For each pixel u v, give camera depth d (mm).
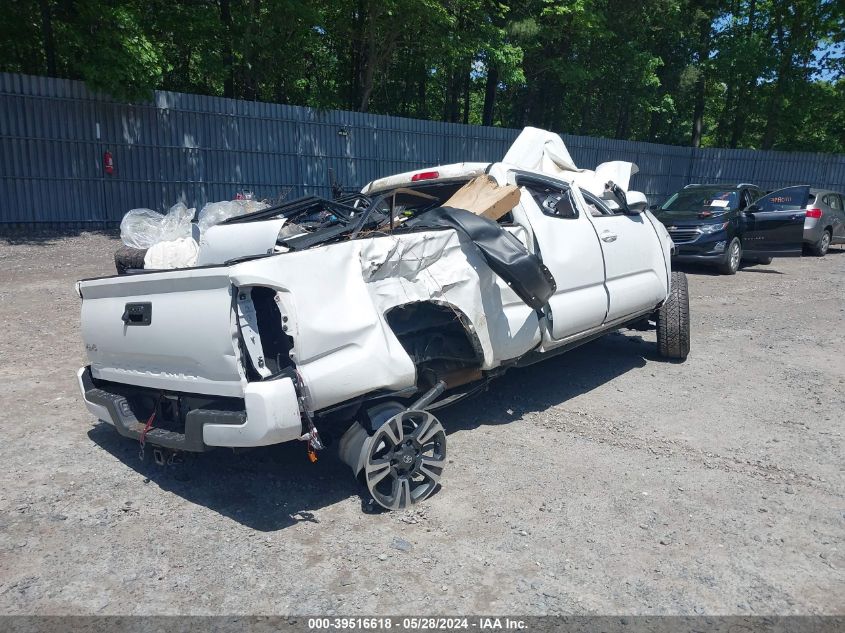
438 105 32469
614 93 27922
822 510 3748
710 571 3166
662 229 6887
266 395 3189
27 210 13914
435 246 4055
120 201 15086
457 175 5180
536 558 3270
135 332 3787
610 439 4758
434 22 19234
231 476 4195
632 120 32531
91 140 14500
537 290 4297
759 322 8508
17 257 11492
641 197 6141
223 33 17422
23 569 3184
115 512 3734
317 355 3385
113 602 2936
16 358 6406
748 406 5453
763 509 3748
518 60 21219
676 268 13164
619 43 25688
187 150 15852
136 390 4074
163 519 3662
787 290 10867
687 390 5863
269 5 17531
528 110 27438
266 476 4195
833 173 26703
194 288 3398
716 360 6801
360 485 4027
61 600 2949
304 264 3391
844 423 5070
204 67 16781
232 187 16688
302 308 3328
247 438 3236
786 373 6359
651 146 25719
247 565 3219
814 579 3107
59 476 4160
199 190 16203
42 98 13773
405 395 3805
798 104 28281
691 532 3508
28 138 13719
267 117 16953
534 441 4723
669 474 4195
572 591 3012
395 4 18047
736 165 27078
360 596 2977
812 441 4727
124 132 14898
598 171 7348
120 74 13664
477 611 2871
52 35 15102
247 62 17797
